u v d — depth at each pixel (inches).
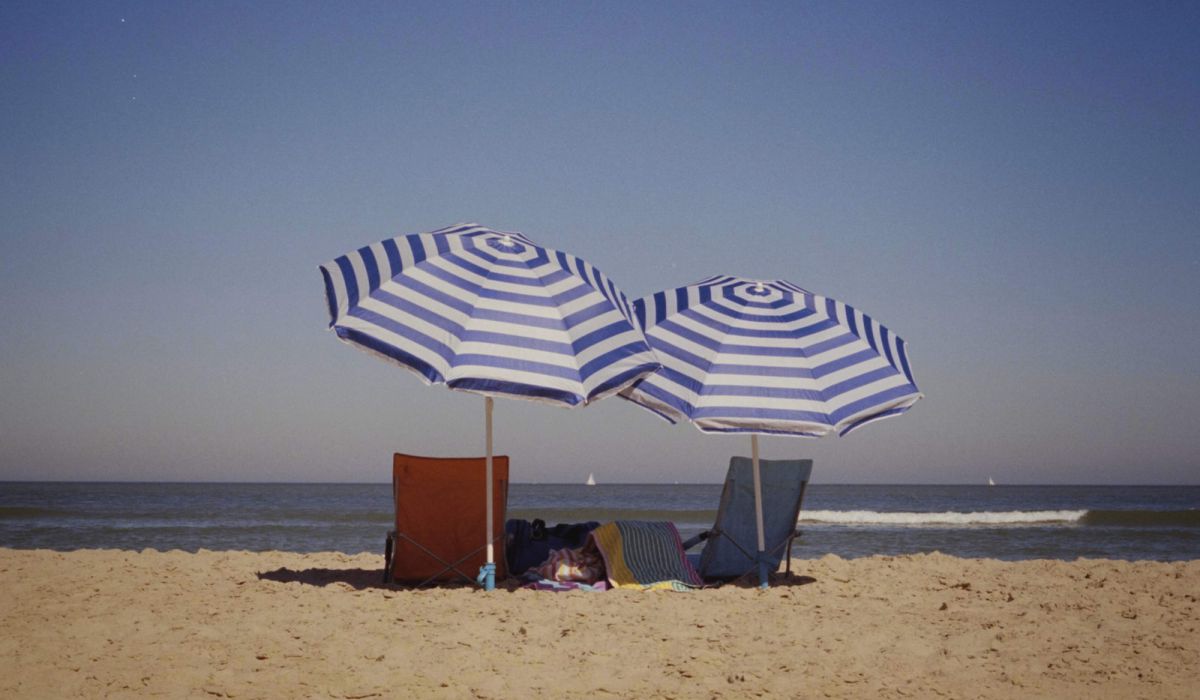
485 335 252.1
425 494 281.6
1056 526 1087.0
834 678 182.1
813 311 301.3
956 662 194.7
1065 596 268.5
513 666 187.6
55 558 333.7
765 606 251.9
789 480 304.0
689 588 284.8
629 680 179.3
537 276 272.2
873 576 314.3
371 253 263.6
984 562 355.6
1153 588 282.4
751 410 269.1
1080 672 187.2
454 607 243.0
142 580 281.9
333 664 186.4
